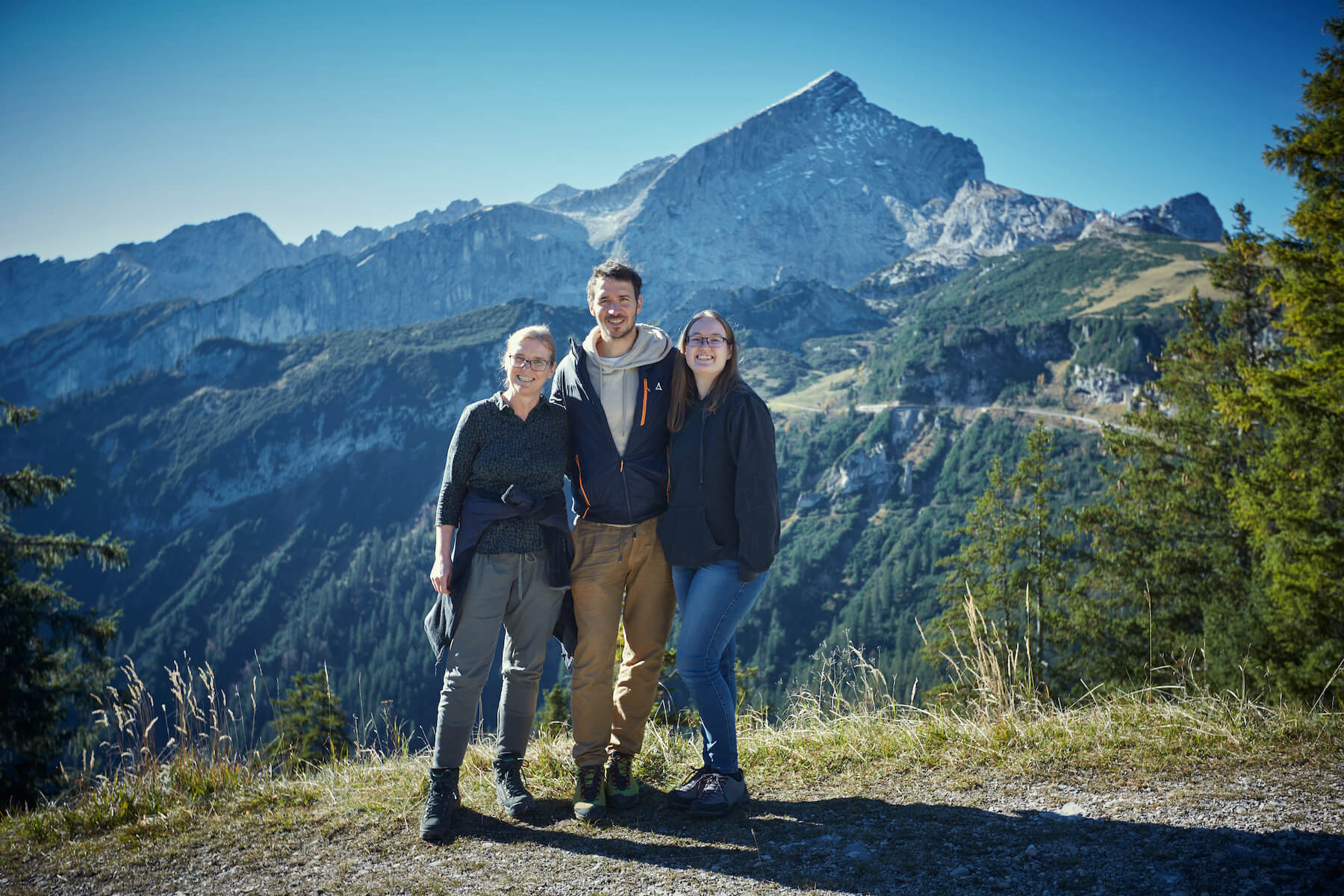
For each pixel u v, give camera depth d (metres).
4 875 2.73
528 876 2.40
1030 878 2.12
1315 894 1.88
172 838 2.93
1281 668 8.80
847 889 2.16
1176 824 2.37
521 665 3.05
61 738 11.12
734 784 2.88
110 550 12.46
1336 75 8.60
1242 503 10.37
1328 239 8.70
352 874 2.51
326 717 14.07
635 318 3.06
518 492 2.98
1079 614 15.50
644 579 3.05
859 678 3.91
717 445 2.87
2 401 12.41
